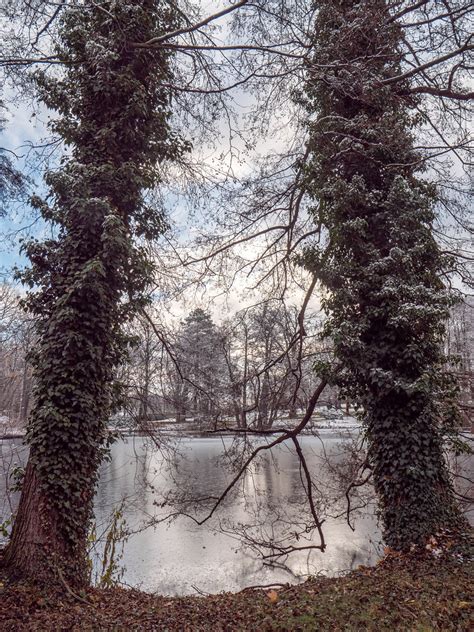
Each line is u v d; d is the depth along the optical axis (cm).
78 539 694
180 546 1207
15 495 1415
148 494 1568
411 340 856
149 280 866
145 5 933
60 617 562
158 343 1123
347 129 964
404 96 1020
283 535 1234
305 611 559
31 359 785
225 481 1708
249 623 553
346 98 1032
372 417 877
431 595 560
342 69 882
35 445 695
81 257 770
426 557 728
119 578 949
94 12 894
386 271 885
